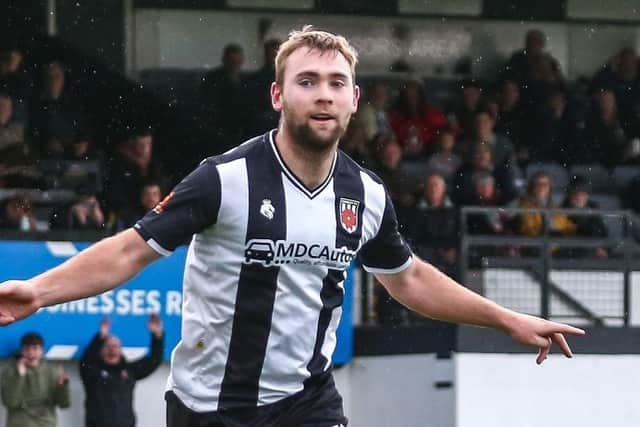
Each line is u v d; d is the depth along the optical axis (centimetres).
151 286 2292
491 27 2820
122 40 2636
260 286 830
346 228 842
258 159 823
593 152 2766
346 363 2320
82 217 2406
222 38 2692
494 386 2284
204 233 827
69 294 790
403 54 2784
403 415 2331
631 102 2823
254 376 841
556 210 2364
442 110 2762
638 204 2753
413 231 2450
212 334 838
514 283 2370
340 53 809
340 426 866
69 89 2548
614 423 2319
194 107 2636
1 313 776
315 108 798
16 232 2336
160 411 2298
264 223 819
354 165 857
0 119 2467
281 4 2719
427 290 912
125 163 2488
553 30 2862
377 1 2773
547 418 2300
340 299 860
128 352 2284
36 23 2580
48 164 2466
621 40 2894
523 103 2770
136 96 2597
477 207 2481
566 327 903
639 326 2338
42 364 2222
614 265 2400
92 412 2239
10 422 2211
